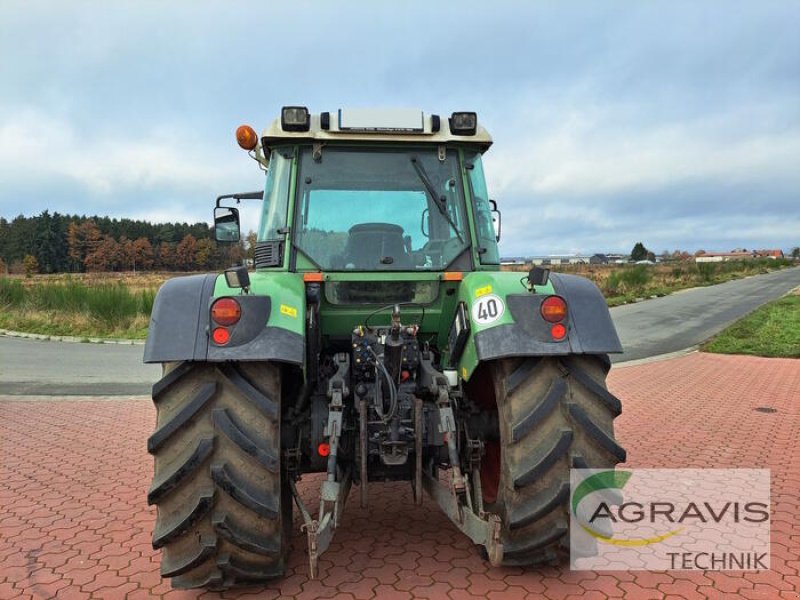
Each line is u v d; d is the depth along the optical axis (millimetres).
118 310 16422
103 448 5590
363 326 3271
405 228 3449
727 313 18906
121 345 13703
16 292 19547
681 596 2768
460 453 3084
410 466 3100
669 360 10867
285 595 2779
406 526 3598
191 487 2490
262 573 2646
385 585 2867
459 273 3344
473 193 3529
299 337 2643
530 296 2738
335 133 3410
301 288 2994
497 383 2812
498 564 2578
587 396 2693
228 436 2465
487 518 2715
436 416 3016
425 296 3393
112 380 9383
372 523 3650
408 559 3146
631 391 8031
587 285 2904
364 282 3342
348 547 3303
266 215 3508
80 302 17844
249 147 3896
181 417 2475
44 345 13742
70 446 5656
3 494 4344
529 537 2668
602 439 2607
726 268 50594
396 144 3502
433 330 3469
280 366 2699
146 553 3330
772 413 6621
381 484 4391
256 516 2521
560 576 2955
